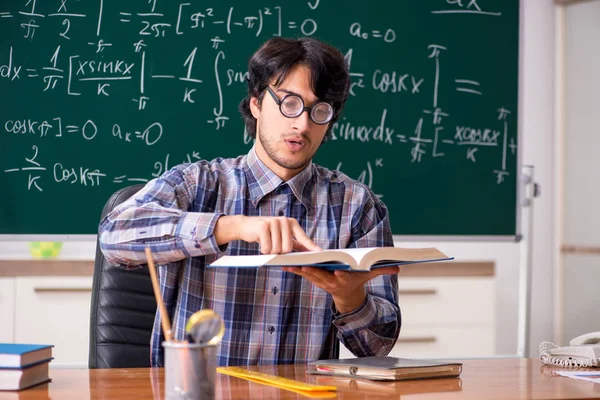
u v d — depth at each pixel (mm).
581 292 3449
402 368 1174
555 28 3430
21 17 2602
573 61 3443
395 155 2865
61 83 2619
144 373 1267
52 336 2844
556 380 1202
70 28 2627
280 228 1240
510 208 2969
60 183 2611
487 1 2955
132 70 2662
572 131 3453
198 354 904
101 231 1398
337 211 1633
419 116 2891
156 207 1375
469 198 2932
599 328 3418
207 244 1308
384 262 1254
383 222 1657
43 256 2898
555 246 3473
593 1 3432
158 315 1549
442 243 3346
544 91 3426
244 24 2740
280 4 2768
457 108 2928
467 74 2938
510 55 2979
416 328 3184
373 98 2848
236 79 2732
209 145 2715
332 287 1287
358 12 2834
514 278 3453
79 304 2865
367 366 1186
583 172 3461
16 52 2598
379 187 2854
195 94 2705
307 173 1618
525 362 1433
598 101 3492
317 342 1551
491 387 1125
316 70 1479
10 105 2592
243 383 1133
